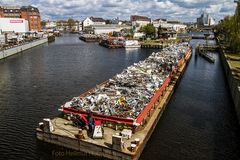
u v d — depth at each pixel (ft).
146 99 110.93
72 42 590.55
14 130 101.40
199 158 82.99
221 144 92.38
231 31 290.97
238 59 225.97
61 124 91.81
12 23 557.33
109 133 84.79
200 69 237.86
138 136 84.02
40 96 147.64
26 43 415.44
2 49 314.35
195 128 104.99
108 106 99.40
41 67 244.63
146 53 372.58
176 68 194.29
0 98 143.43
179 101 139.74
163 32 583.99
